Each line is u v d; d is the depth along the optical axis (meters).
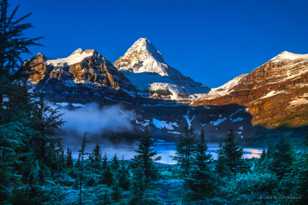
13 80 8.98
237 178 32.22
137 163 53.00
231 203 26.92
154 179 52.25
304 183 19.19
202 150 34.31
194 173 32.91
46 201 11.39
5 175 9.20
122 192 34.84
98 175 47.91
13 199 10.10
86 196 31.22
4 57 8.82
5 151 9.10
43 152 12.24
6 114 8.79
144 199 27.11
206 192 31.69
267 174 29.70
